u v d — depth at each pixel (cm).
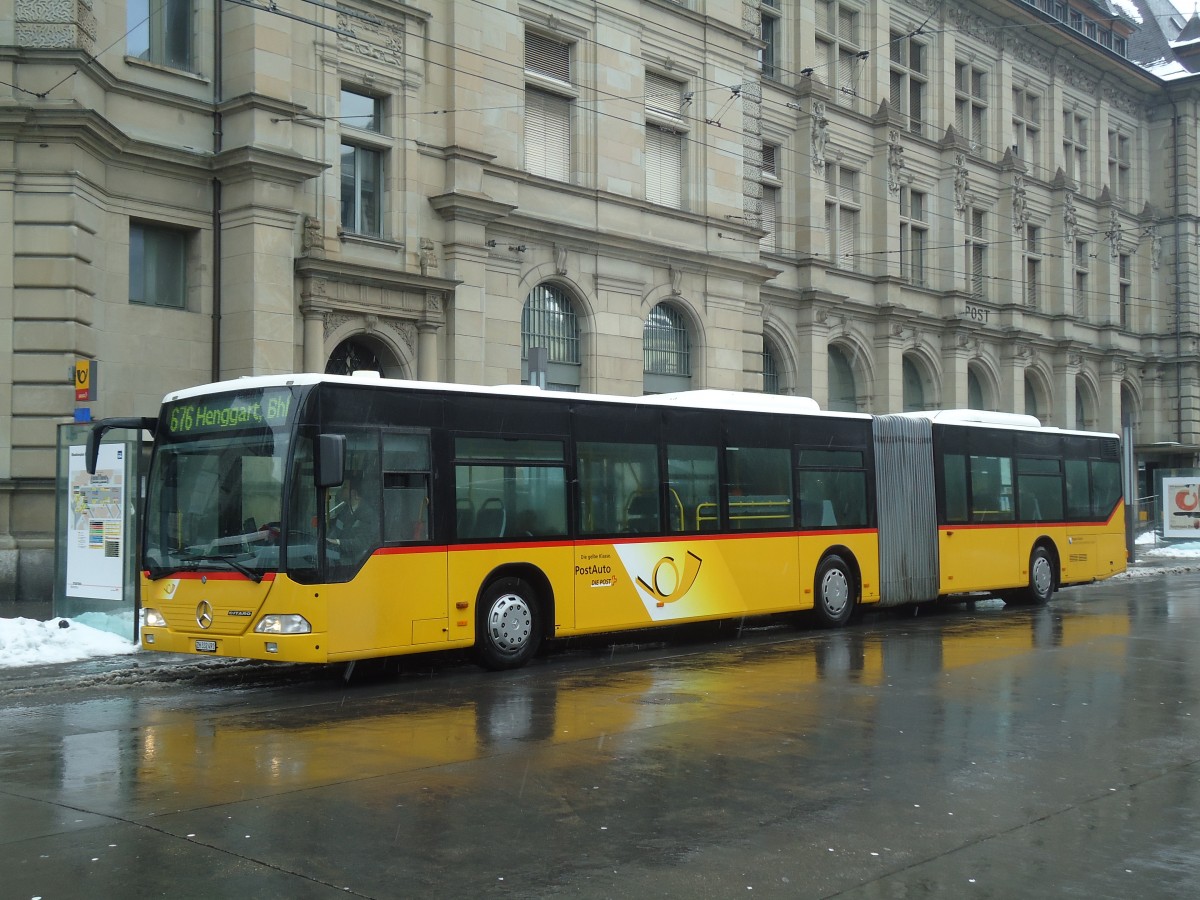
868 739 908
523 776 786
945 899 555
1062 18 4516
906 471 1902
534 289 2511
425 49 2258
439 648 1237
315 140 2066
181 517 1208
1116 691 1139
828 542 1752
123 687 1216
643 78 2720
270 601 1123
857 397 3528
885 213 3575
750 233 2953
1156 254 4962
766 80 3195
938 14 3850
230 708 1077
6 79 1736
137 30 1931
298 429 1141
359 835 649
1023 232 4162
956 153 3825
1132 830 671
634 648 1546
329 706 1083
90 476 1513
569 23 2559
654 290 2716
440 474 1258
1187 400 4909
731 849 627
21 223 1752
